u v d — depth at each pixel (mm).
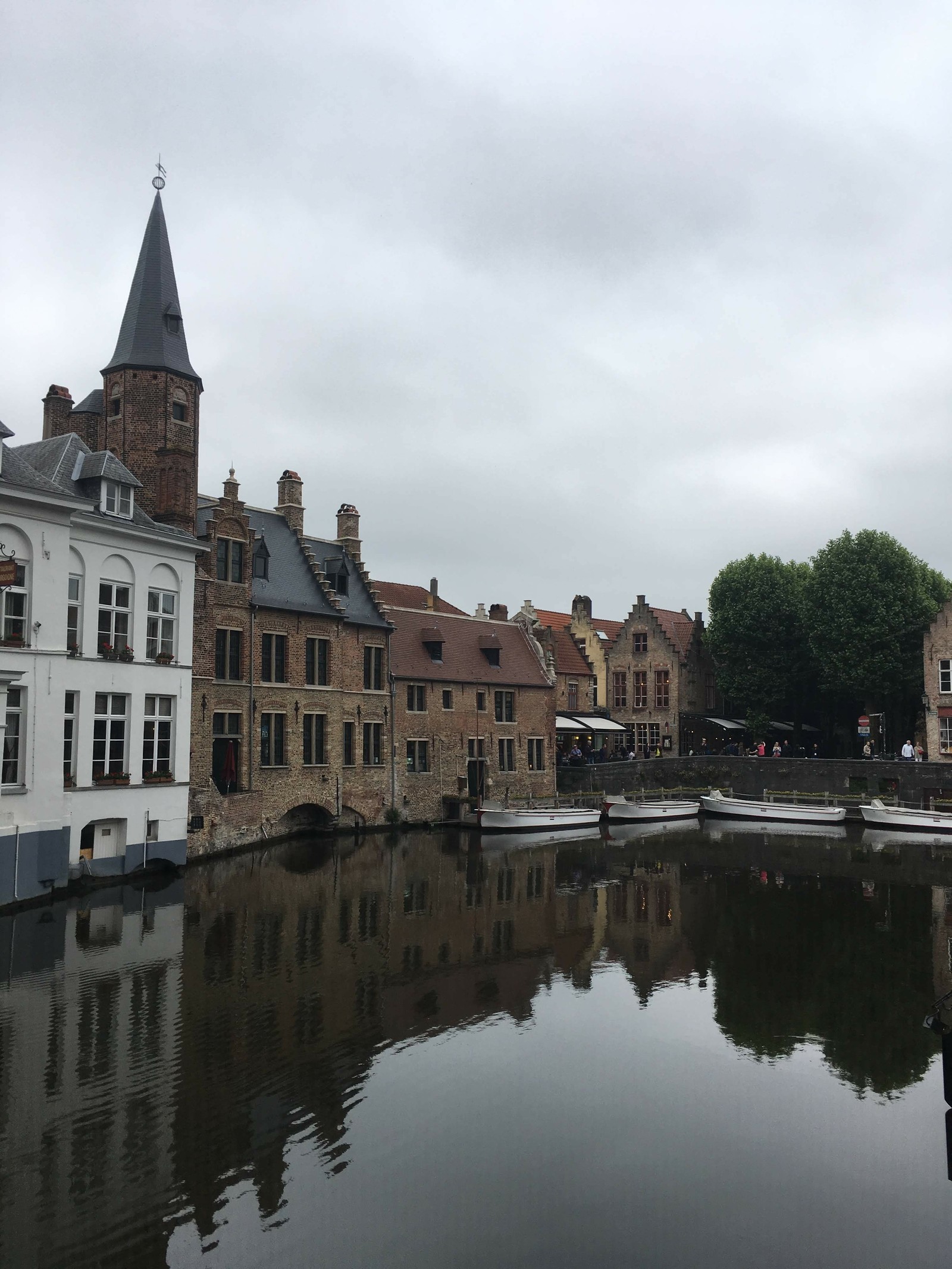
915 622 49656
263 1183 10625
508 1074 13867
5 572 20578
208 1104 12422
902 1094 13477
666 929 23000
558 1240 9734
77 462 26703
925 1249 9734
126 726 26469
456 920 23281
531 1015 16438
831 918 24297
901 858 34312
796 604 53688
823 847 37312
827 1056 14844
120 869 26281
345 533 43906
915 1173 11266
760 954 20766
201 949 19656
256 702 34906
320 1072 13609
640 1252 9578
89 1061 13656
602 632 66875
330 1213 10094
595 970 19312
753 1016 16656
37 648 22688
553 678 50781
